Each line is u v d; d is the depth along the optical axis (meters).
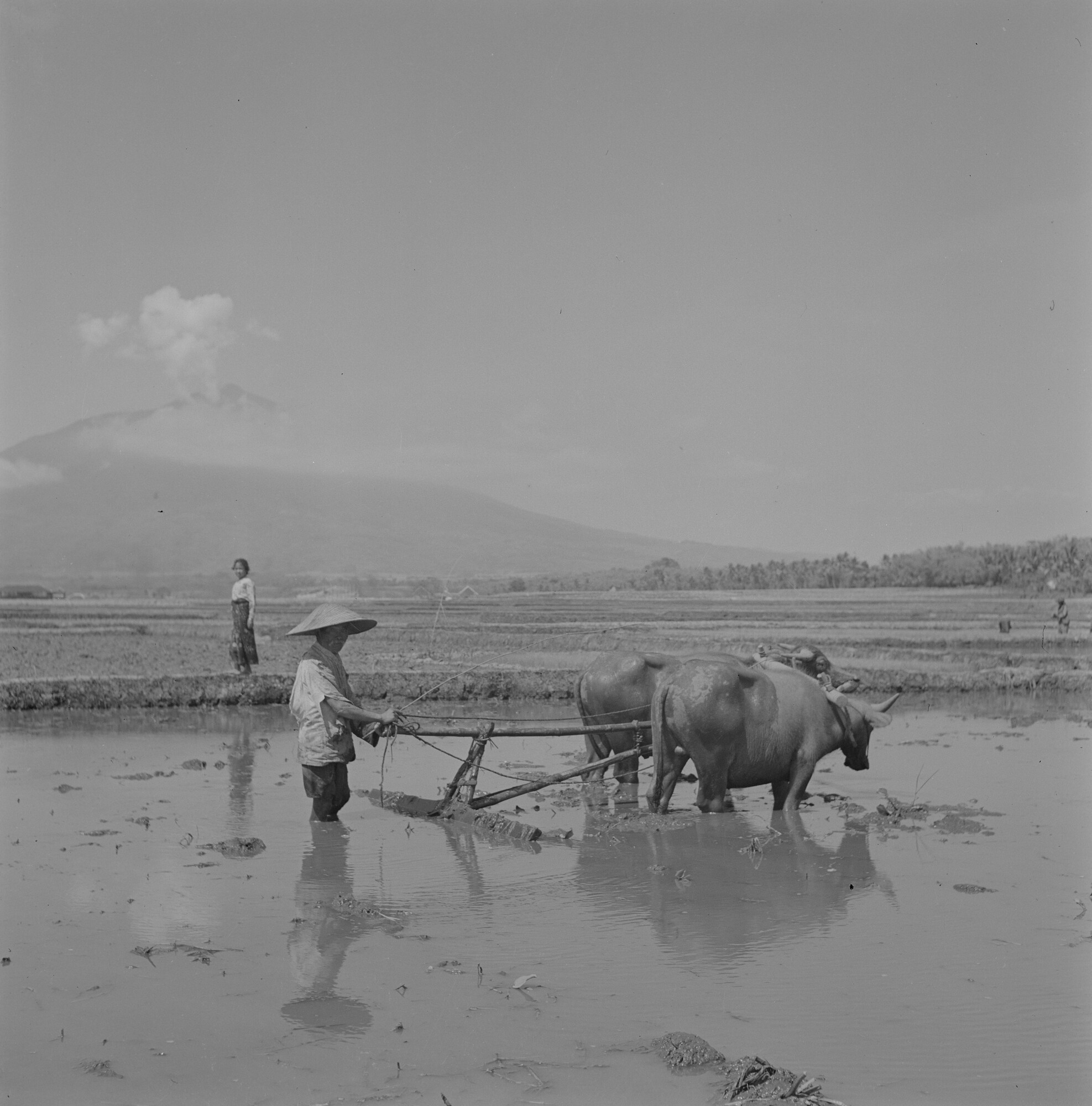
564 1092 5.97
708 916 8.91
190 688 21.44
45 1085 6.01
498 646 34.22
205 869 10.12
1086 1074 6.17
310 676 12.05
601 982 7.49
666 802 12.50
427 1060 6.33
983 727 20.03
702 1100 5.89
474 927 8.62
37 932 8.35
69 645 34.06
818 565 158.88
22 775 14.38
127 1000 7.13
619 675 13.47
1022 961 7.90
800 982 7.50
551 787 14.25
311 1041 6.57
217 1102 5.84
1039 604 82.44
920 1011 7.04
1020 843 11.29
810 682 12.90
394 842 11.25
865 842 11.32
